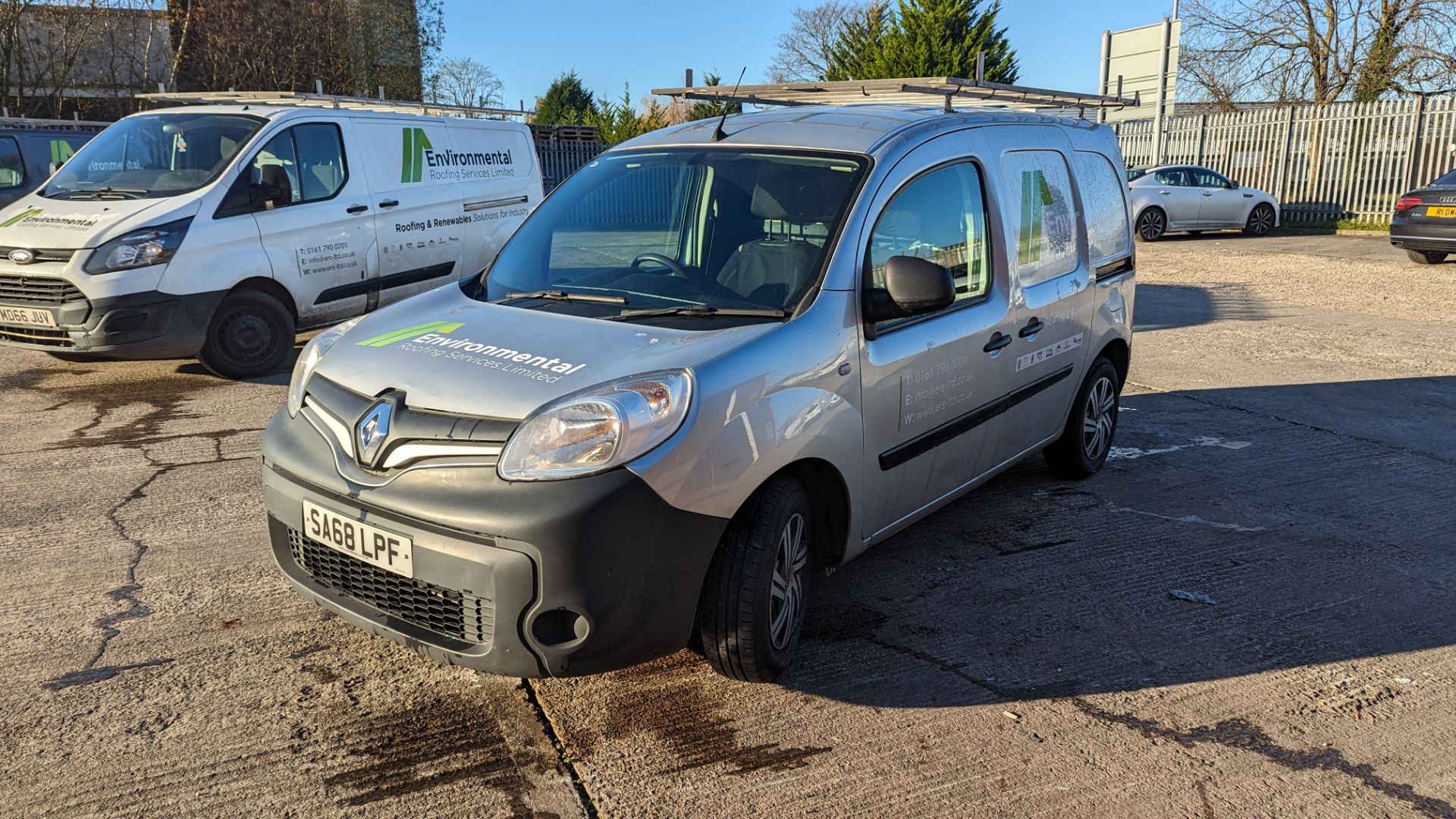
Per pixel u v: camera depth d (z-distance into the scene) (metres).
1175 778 2.77
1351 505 5.02
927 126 3.90
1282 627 3.69
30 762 2.71
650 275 3.45
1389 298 11.83
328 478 2.84
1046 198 4.58
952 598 3.88
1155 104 19.94
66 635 3.43
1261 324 10.23
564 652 2.62
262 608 3.65
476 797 2.61
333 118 7.85
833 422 3.13
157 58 28.02
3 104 24.09
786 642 3.16
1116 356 5.48
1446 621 3.76
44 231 6.57
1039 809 2.62
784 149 3.72
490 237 9.25
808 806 2.60
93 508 4.65
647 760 2.79
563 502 2.54
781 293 3.24
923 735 2.94
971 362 3.89
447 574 2.63
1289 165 22.94
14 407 6.48
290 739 2.84
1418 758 2.89
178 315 6.70
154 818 2.50
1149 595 3.94
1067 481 5.34
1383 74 26.94
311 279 7.56
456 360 2.92
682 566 2.72
